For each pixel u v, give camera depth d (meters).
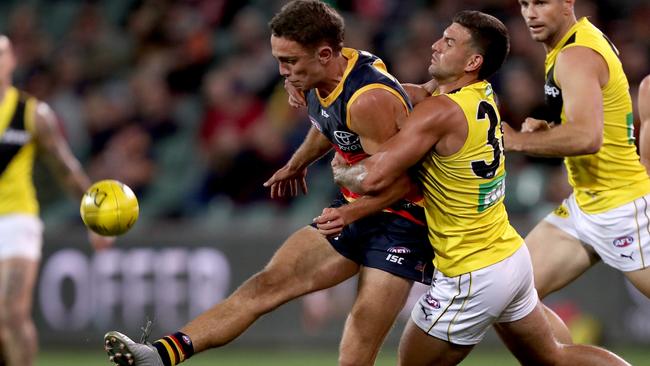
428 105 18.50
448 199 19.16
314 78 18.81
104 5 54.72
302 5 18.59
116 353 18.73
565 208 23.11
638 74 42.09
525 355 20.75
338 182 18.73
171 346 18.97
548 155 20.52
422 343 20.25
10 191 27.58
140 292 37.78
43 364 35.22
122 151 43.59
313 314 37.38
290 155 41.03
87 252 38.06
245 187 40.91
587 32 21.28
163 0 51.81
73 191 29.12
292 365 34.47
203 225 39.06
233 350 37.66
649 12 46.69
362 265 20.27
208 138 44.28
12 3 58.06
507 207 37.75
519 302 19.92
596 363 20.36
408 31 46.22
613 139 21.95
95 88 49.47
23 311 27.25
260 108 44.59
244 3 51.16
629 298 36.00
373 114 18.48
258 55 46.69
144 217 41.31
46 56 52.41
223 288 37.69
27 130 27.94
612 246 22.42
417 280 20.11
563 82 20.88
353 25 46.59
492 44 18.92
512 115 39.22
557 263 23.05
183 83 47.81
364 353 19.91
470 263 19.38
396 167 18.23
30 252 27.72
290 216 40.19
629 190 22.23
